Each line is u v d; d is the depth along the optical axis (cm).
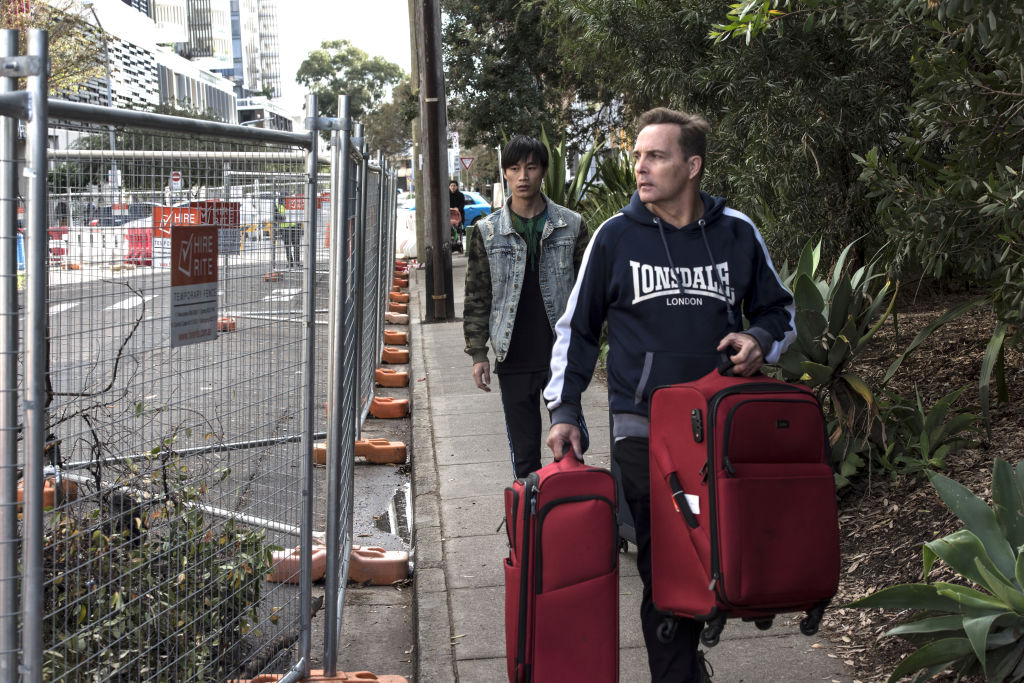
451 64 2794
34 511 207
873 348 740
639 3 761
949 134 439
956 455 495
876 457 496
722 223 296
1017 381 598
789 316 299
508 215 437
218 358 302
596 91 2552
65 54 2036
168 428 312
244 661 316
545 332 434
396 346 1271
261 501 330
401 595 467
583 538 274
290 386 340
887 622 369
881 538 433
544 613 273
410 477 693
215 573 299
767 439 259
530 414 439
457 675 359
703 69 717
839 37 654
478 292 446
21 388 218
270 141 298
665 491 273
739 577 255
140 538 274
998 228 445
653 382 288
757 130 709
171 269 266
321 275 575
